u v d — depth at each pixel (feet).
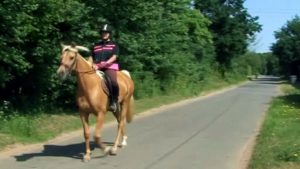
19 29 44.96
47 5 48.08
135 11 70.23
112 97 36.76
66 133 49.65
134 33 78.48
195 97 122.93
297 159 34.09
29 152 38.68
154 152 40.14
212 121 65.10
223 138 49.24
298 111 74.90
